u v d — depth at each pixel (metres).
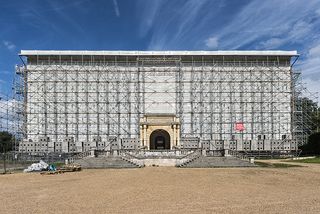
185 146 90.12
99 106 95.31
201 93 96.50
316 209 22.91
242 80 96.62
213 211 22.48
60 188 34.12
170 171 51.59
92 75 96.00
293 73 97.94
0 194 30.73
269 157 87.50
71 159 71.56
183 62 97.88
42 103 94.81
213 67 97.69
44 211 22.98
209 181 38.59
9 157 83.81
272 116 96.00
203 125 95.75
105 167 60.75
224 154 69.00
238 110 96.06
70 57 96.62
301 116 97.94
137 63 97.00
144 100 96.69
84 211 22.84
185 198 27.28
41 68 96.12
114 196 28.50
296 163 66.81
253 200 26.42
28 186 36.19
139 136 91.81
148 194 29.28
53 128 94.12
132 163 62.09
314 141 86.44
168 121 89.50
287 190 31.80
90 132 94.50
